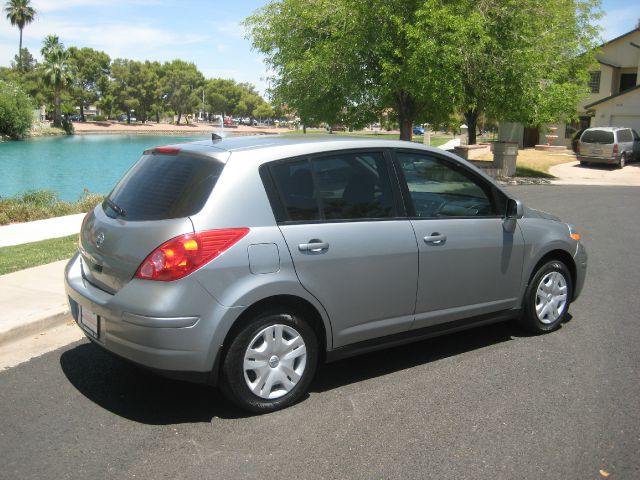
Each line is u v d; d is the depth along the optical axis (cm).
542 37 2133
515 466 335
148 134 10406
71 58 10875
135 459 339
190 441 360
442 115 2453
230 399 388
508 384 447
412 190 463
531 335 559
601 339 548
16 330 534
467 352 514
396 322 450
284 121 15812
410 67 1861
